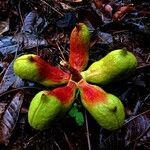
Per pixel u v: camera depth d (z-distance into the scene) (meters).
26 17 0.29
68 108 0.21
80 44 0.23
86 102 0.21
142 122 0.23
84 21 0.30
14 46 0.27
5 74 0.25
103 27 0.29
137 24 0.29
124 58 0.21
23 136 0.23
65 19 0.29
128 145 0.23
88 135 0.22
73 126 0.23
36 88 0.24
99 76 0.22
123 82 0.24
